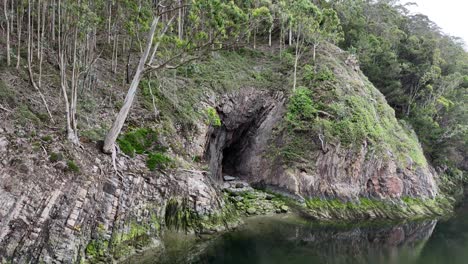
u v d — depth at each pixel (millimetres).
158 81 23719
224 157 32062
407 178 31797
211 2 15055
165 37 16734
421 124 44438
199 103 25484
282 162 27469
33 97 15664
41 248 11664
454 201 38125
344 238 22000
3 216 11086
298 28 32531
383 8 58969
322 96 30031
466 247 22422
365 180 28875
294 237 20578
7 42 16016
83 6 15156
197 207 18453
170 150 19922
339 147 27672
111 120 18688
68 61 19672
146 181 17047
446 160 46031
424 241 23344
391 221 27375
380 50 44438
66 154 14125
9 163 12086
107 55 24016
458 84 52500
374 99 35094
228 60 32312
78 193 13594
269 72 33375
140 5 17344
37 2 18906
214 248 17062
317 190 26703
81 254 12656
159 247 15508
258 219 22250
